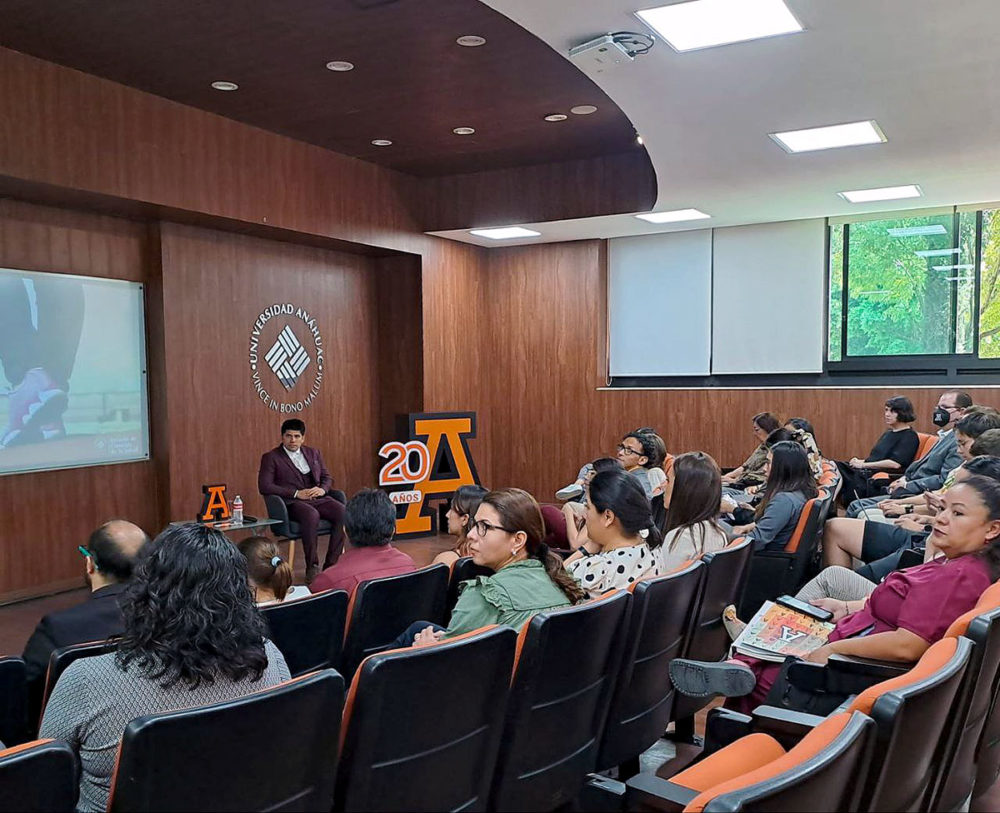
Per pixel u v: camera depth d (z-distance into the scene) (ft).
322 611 7.97
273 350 24.66
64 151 17.49
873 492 20.25
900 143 17.46
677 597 7.75
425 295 28.19
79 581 19.81
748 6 11.04
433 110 20.80
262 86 18.89
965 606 7.18
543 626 5.89
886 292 25.80
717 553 9.04
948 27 11.59
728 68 13.15
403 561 10.76
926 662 5.00
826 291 26.63
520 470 31.04
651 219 26.18
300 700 4.42
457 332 29.71
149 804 3.96
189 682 4.91
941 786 5.59
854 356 26.35
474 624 7.59
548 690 6.11
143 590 5.05
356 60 17.37
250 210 21.84
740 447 27.14
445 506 26.05
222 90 19.13
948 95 14.39
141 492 21.30
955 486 7.55
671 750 9.48
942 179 20.83
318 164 24.02
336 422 27.09
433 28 15.80
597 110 20.90
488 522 7.98
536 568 7.83
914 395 24.53
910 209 25.07
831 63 12.92
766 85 13.93
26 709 6.63
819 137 17.03
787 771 3.37
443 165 26.40
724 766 5.57
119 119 18.61
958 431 14.42
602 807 5.59
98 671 4.91
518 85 19.01
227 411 23.17
